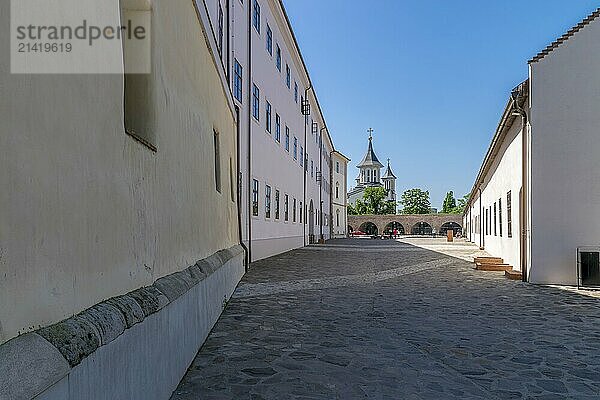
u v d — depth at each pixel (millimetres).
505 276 16094
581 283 13094
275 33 26156
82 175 2889
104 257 3254
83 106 2910
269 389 5086
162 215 4875
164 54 5039
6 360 1986
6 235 2074
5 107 2082
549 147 13609
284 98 28766
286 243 29422
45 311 2412
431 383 5332
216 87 9359
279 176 27031
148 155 4344
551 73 13547
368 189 95750
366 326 8211
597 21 13312
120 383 3193
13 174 2137
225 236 11008
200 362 5996
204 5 7555
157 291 4371
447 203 113438
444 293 12203
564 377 5555
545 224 13688
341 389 5121
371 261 22328
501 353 6570
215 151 9414
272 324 8305
